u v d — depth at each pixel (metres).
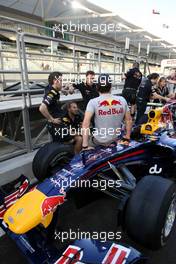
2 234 2.51
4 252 2.26
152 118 3.30
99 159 2.43
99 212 2.89
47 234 2.01
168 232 2.23
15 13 11.73
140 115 5.82
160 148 3.01
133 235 2.06
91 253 1.72
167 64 12.36
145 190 2.09
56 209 2.12
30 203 2.03
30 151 3.96
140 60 10.62
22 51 3.72
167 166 3.21
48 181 2.28
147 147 2.85
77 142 3.79
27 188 2.41
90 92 4.51
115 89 7.95
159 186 2.09
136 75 5.81
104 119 2.63
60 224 2.64
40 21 13.29
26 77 3.86
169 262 2.15
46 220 2.00
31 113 4.50
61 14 13.52
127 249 1.75
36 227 2.08
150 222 1.96
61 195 2.09
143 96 5.74
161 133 3.21
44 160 2.89
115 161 2.53
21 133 4.27
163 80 6.92
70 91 4.45
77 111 3.92
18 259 2.18
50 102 3.50
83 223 2.67
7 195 2.46
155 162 3.01
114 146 2.69
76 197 2.43
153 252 2.27
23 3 11.50
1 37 9.17
